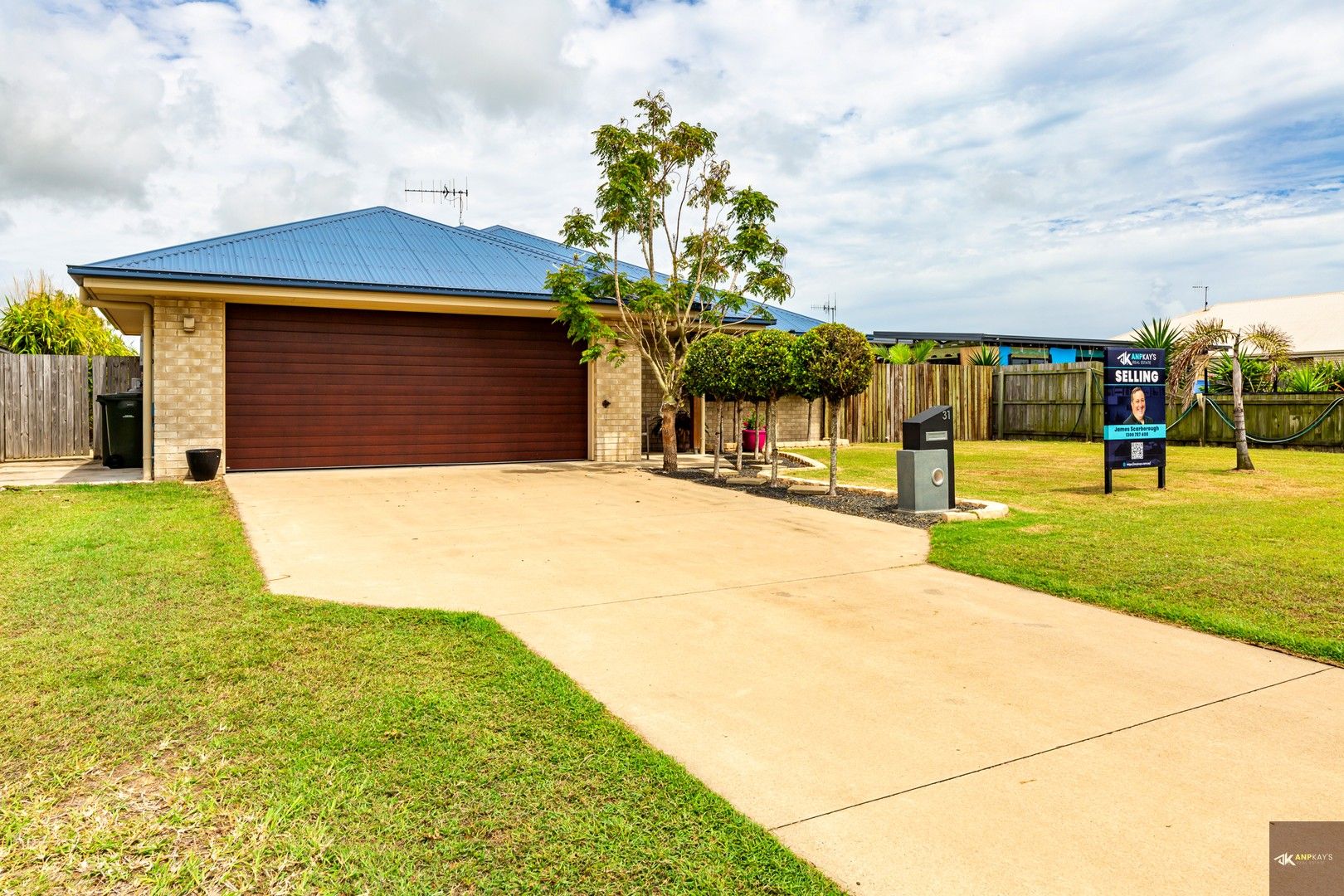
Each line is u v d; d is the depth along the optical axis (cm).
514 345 1466
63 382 1588
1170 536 764
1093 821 266
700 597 559
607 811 265
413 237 1591
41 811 261
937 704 370
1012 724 347
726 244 1339
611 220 1263
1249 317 3628
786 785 290
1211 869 238
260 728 323
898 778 296
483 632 456
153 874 229
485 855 239
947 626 493
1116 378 1082
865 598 559
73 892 221
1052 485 1190
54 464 1477
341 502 974
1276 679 405
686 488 1138
